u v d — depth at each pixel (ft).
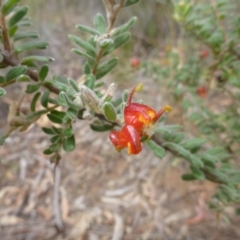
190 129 1.07
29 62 0.45
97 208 1.23
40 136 1.51
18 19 0.46
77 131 1.52
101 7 2.08
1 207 1.27
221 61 0.73
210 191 1.23
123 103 0.40
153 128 0.40
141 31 1.85
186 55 1.16
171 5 0.99
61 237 1.15
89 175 1.34
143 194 1.26
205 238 1.10
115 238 1.14
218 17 0.75
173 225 1.16
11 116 0.50
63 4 2.14
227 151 0.81
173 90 1.01
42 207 1.25
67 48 1.93
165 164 1.33
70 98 0.44
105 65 0.49
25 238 1.16
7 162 1.42
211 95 1.33
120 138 0.38
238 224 1.11
